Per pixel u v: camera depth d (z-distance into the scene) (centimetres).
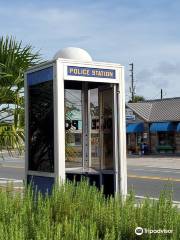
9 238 385
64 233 413
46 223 420
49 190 707
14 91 798
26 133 769
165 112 4241
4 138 766
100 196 521
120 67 764
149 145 4244
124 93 771
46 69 728
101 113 806
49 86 720
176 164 3077
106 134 795
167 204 466
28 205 494
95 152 825
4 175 2339
